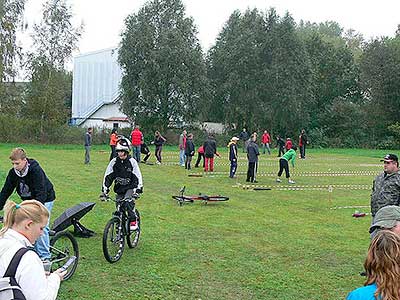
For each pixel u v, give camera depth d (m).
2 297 3.44
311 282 8.09
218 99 57.28
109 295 7.17
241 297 7.30
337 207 15.59
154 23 52.06
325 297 7.45
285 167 21.84
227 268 8.66
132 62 51.09
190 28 52.31
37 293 3.55
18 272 3.53
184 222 12.43
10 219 3.76
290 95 54.81
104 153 36.31
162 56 50.22
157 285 7.67
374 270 3.16
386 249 3.14
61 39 48.97
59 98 48.47
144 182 20.48
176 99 51.22
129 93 51.31
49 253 7.17
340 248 10.28
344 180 23.77
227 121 56.72
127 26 51.53
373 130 60.44
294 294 7.52
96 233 10.70
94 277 7.90
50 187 7.61
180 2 52.50
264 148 41.38
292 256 9.57
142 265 8.62
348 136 60.12
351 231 12.00
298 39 55.88
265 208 14.98
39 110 47.34
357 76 64.50
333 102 61.81
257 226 12.23
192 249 9.81
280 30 55.34
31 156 31.81
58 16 48.56
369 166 32.28
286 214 14.05
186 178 22.45
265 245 10.34
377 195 8.37
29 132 46.97
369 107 60.53
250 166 21.58
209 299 7.17
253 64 55.59
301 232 11.71
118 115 60.56
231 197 17.06
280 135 57.62
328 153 46.94
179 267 8.60
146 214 13.33
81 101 61.81
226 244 10.30
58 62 48.84
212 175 23.92
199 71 51.50
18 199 14.56
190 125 52.84
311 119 61.00
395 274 3.08
